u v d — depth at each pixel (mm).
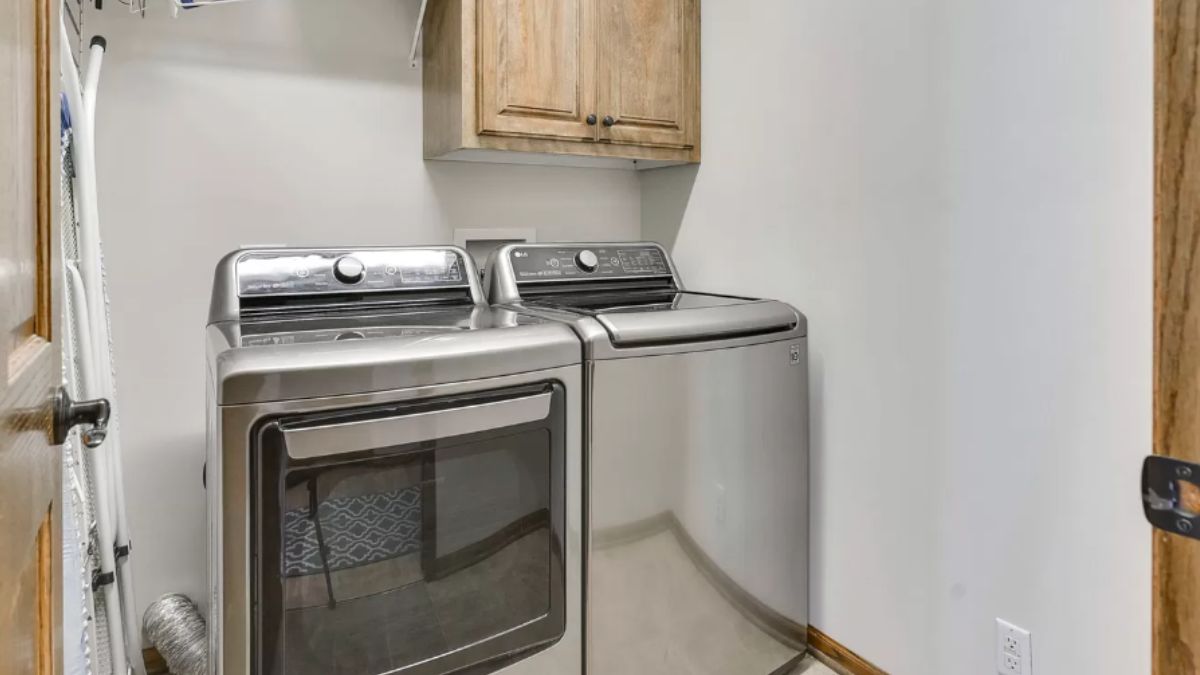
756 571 1662
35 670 544
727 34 2059
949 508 1525
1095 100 1237
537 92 1859
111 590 1272
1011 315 1389
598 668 1404
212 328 1312
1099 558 1271
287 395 1039
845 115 1718
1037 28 1322
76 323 1165
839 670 1798
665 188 2350
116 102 1647
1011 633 1418
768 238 1952
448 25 1841
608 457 1388
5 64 489
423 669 1206
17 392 498
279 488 1048
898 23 1584
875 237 1656
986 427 1445
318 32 1883
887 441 1655
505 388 1243
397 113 2002
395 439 1125
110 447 1342
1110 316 1233
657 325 1448
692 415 1508
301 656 1094
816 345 1825
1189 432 585
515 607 1302
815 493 1852
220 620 1040
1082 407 1282
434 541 1205
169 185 1715
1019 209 1366
